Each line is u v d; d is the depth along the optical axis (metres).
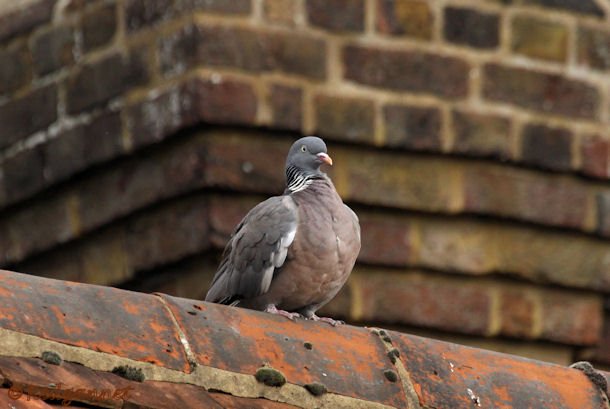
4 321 7.87
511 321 15.87
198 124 14.95
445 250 15.67
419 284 15.60
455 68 15.74
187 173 15.11
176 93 15.12
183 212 15.29
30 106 16.56
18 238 16.72
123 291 8.60
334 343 9.04
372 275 15.49
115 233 15.94
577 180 16.14
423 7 15.74
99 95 15.91
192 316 8.68
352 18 15.51
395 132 15.45
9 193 16.66
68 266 16.41
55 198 16.41
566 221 15.99
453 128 15.63
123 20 15.80
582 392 9.35
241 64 15.12
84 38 16.17
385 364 9.02
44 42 16.52
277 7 15.32
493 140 15.75
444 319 15.62
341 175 15.36
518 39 16.06
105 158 15.75
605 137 16.20
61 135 16.22
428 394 8.90
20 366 7.69
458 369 9.19
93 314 8.26
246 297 10.85
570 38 16.25
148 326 8.39
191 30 15.11
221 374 8.34
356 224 10.96
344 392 8.66
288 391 8.48
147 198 15.49
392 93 15.52
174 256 15.30
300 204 10.82
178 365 8.24
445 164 15.70
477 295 15.77
